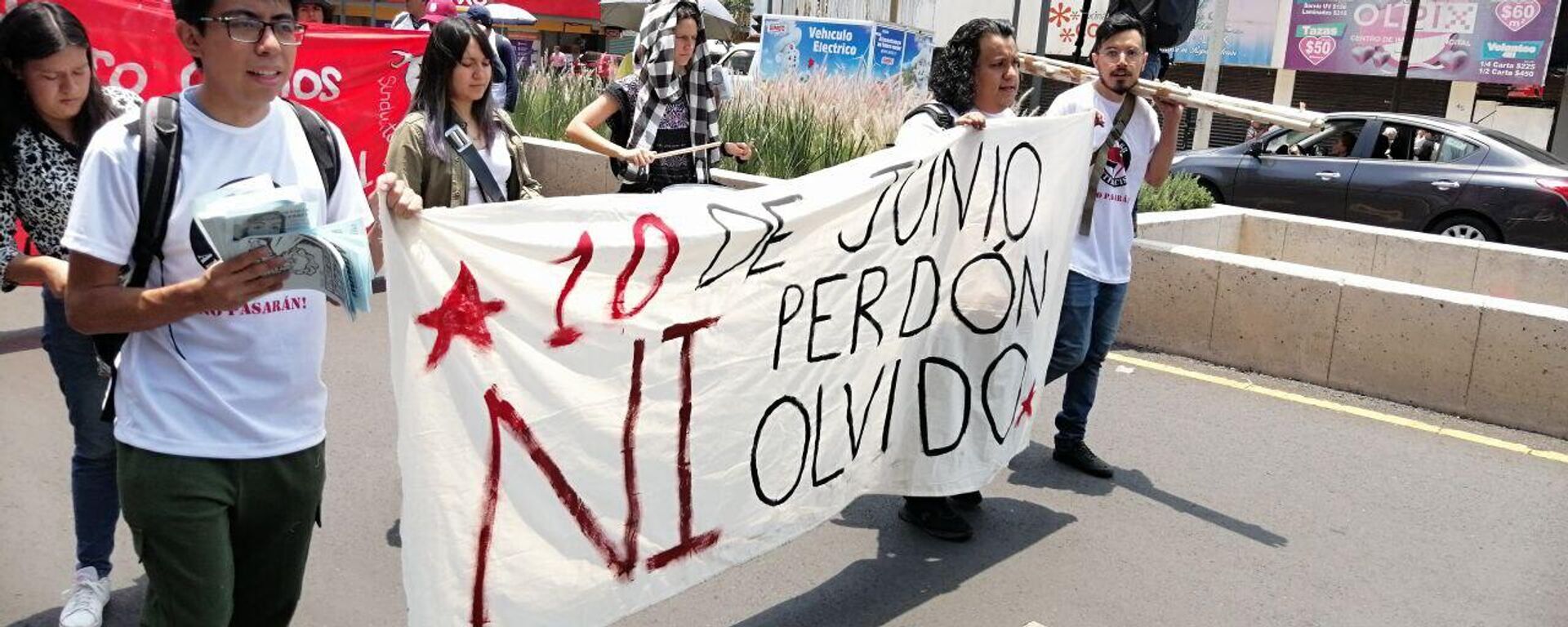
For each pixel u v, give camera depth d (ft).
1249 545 13.20
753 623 11.16
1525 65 63.41
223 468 7.16
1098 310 14.47
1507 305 17.15
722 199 9.46
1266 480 15.10
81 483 10.37
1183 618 11.53
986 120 11.65
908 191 11.00
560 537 8.72
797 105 32.81
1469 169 32.86
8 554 12.04
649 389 9.12
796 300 10.19
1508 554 13.17
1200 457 15.84
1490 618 11.75
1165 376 19.45
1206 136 43.57
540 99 37.06
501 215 7.94
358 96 24.07
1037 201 12.57
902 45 54.70
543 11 102.83
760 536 10.49
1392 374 18.28
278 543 7.72
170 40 21.21
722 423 9.80
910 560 12.55
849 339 10.87
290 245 6.33
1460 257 25.72
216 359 7.07
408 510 7.80
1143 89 13.78
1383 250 26.78
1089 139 13.01
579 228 8.44
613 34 104.94
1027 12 76.64
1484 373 17.37
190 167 6.88
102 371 7.48
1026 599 11.80
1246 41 71.67
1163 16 24.71
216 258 7.00
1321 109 72.28
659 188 16.79
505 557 8.38
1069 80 14.67
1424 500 14.61
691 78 16.63
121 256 6.76
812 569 12.30
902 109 33.73
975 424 12.64
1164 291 20.71
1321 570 12.66
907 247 11.20
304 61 23.11
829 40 53.36
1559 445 16.60
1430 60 66.03
